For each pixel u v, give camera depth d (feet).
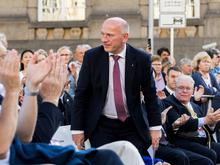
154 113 29.35
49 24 88.84
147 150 29.37
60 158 18.69
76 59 51.21
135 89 28.86
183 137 35.73
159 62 46.32
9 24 89.56
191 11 87.10
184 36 86.12
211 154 35.63
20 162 18.72
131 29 86.63
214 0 86.48
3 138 18.11
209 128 36.58
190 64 48.73
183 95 35.55
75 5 90.07
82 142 29.27
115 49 28.48
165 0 56.29
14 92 18.39
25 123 20.21
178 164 33.86
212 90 45.65
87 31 88.33
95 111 28.89
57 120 21.79
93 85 28.86
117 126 28.94
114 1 87.51
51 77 21.71
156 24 85.56
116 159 18.79
